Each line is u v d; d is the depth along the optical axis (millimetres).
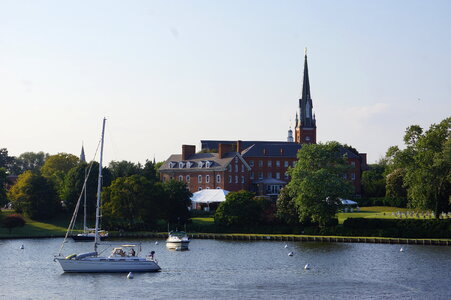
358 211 176625
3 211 186250
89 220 176125
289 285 87000
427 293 81250
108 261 97438
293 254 116500
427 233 131500
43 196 174500
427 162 135875
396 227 136125
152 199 158750
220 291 83500
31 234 156500
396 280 89500
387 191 189000
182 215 162125
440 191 135875
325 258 110750
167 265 105062
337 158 149000
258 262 107375
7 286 87750
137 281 90562
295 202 144875
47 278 93375
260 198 158750
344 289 84062
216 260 110500
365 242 133000
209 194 183125
